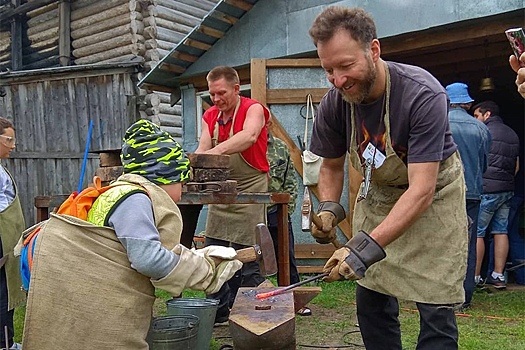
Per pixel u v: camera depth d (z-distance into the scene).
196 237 5.61
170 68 7.12
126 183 2.08
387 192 2.40
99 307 1.91
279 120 6.07
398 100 2.13
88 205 2.05
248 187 3.92
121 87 8.20
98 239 1.94
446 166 2.25
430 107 2.05
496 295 5.19
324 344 3.66
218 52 7.00
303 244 6.02
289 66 6.04
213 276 2.09
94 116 8.34
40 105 8.62
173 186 2.17
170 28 8.72
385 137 2.21
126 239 1.90
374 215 2.45
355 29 1.93
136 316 1.97
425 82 2.11
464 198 2.32
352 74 1.96
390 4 5.66
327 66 1.99
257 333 1.79
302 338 3.80
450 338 2.23
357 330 3.98
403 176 2.27
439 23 5.32
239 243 3.92
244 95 7.21
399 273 2.30
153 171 2.11
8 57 10.74
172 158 2.15
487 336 3.84
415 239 2.26
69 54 9.39
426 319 2.25
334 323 4.17
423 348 2.26
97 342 1.91
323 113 2.50
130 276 1.96
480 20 5.16
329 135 2.54
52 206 3.75
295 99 6.03
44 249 1.94
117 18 8.73
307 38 6.24
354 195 5.82
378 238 1.98
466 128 4.45
